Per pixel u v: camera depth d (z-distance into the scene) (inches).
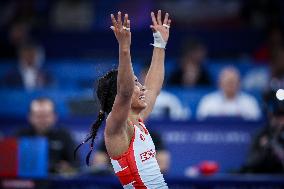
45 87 901.8
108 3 1095.6
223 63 933.2
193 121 746.2
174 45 1008.2
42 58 987.3
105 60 978.7
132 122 447.2
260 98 799.7
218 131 743.1
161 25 500.1
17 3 1091.9
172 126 747.4
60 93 813.2
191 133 745.0
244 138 740.0
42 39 1035.9
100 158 652.1
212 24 1066.1
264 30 1012.5
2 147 607.8
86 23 1089.4
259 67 922.7
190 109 800.3
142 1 1066.1
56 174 629.9
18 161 606.2
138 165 438.0
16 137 663.8
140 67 915.4
